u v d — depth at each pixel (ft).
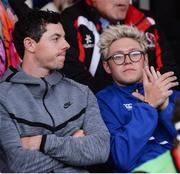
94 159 23.73
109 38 27.55
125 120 26.63
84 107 25.39
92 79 32.24
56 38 25.08
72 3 40.34
